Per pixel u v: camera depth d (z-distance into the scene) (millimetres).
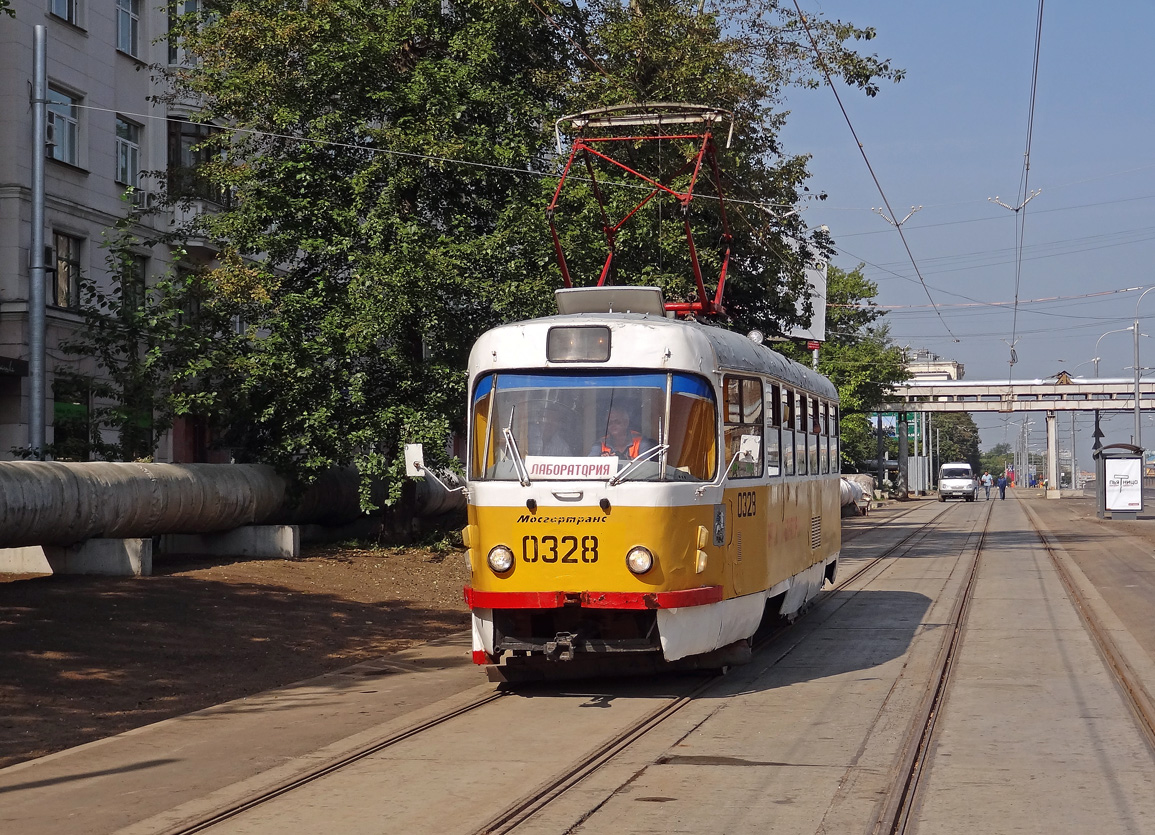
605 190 20109
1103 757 7586
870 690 10062
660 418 9781
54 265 25422
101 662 10812
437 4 21297
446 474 20859
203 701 9906
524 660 10344
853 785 6934
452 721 9102
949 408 76188
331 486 22031
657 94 20766
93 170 26797
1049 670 10945
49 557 15656
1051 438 96562
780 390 12672
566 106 21531
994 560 23984
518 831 6129
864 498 46250
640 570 9406
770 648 12758
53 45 25438
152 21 29203
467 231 20875
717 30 21875
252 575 16281
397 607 15555
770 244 24594
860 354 55562
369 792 6961
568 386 9984
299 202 20453
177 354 19375
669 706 9523
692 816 6344
